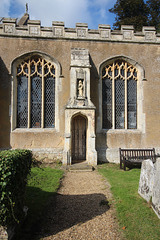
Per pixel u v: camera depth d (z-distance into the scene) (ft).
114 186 16.90
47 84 29.27
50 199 14.34
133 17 51.67
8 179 8.36
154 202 12.01
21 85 28.71
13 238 9.23
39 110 28.91
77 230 10.23
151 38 30.73
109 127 30.25
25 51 28.02
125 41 30.01
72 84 26.68
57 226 10.66
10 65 27.50
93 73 29.27
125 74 30.71
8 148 26.99
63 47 28.78
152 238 9.33
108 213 12.09
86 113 26.48
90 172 23.29
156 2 53.06
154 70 30.63
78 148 29.35
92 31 29.43
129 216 11.46
